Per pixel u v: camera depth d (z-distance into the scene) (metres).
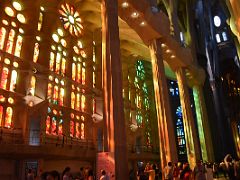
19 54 21.34
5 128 18.59
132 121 32.75
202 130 30.06
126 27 25.48
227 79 43.00
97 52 30.25
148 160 32.25
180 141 38.97
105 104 13.30
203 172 11.32
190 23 32.69
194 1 36.25
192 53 31.20
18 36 21.67
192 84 32.03
